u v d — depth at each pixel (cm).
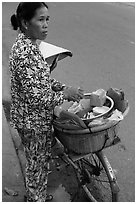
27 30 296
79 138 309
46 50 345
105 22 924
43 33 295
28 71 293
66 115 306
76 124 300
